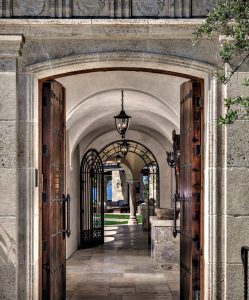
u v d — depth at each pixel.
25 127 5.81
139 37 5.80
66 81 8.90
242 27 4.54
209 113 5.85
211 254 5.80
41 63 5.81
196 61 5.81
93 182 16.64
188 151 6.52
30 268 5.80
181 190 7.04
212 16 4.65
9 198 5.68
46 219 6.17
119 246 15.48
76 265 11.76
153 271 10.92
